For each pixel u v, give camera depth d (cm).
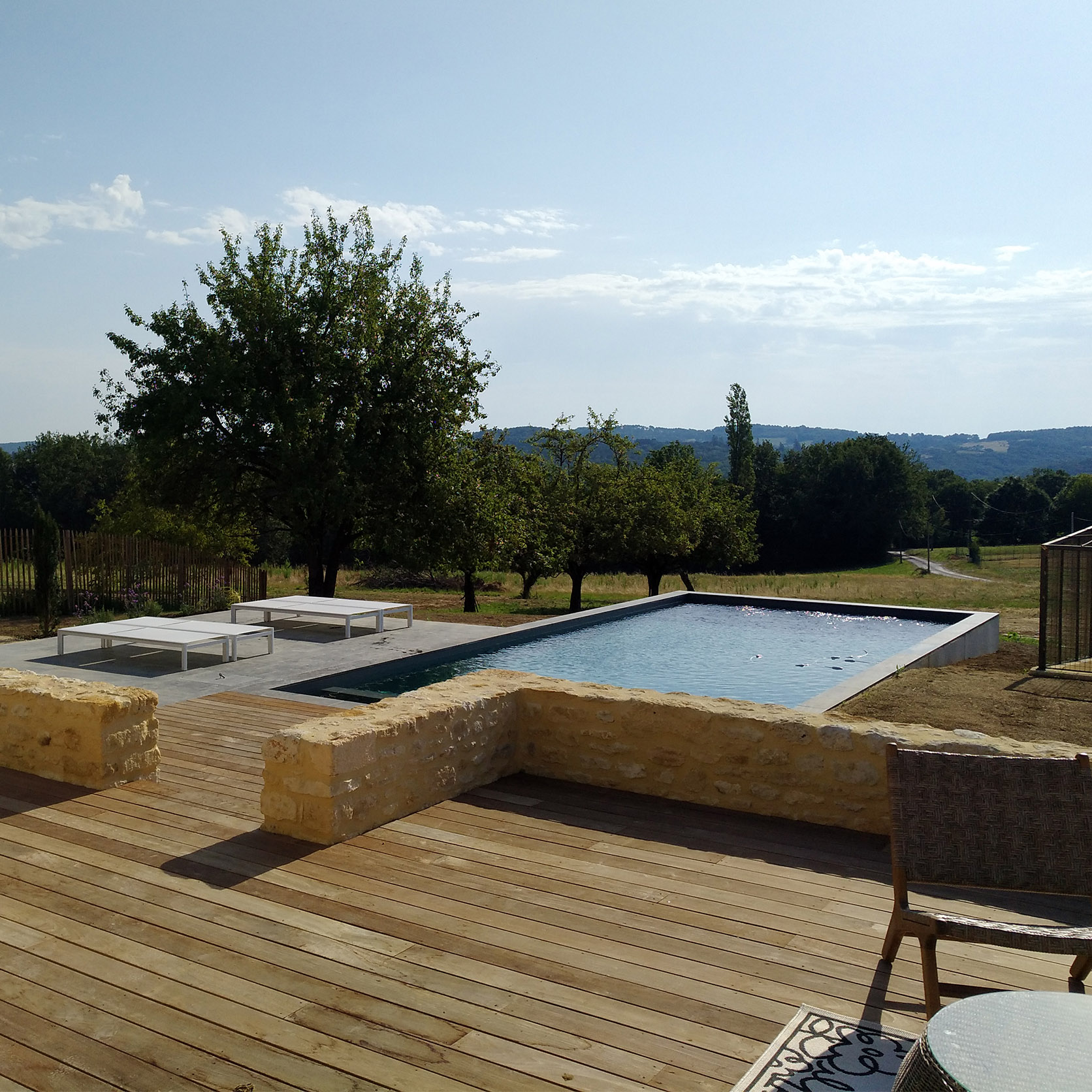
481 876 427
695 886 419
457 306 1966
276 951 352
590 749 575
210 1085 269
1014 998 222
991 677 1041
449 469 1886
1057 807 329
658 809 530
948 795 334
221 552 2033
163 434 1736
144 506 1905
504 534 1997
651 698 566
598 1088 269
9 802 528
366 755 482
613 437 2988
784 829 499
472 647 1219
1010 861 327
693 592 1922
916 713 848
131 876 423
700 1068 278
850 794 498
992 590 3166
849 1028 299
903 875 328
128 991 323
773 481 6894
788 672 1205
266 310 1762
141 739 575
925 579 3950
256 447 1820
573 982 330
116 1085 269
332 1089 268
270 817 482
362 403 1842
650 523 2552
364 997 319
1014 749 462
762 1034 297
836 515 6562
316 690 938
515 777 592
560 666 1228
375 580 3064
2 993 321
